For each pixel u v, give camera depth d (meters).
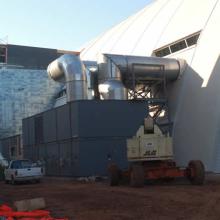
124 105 32.06
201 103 31.80
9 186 28.31
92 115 31.30
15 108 60.19
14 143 53.12
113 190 20.31
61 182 29.59
